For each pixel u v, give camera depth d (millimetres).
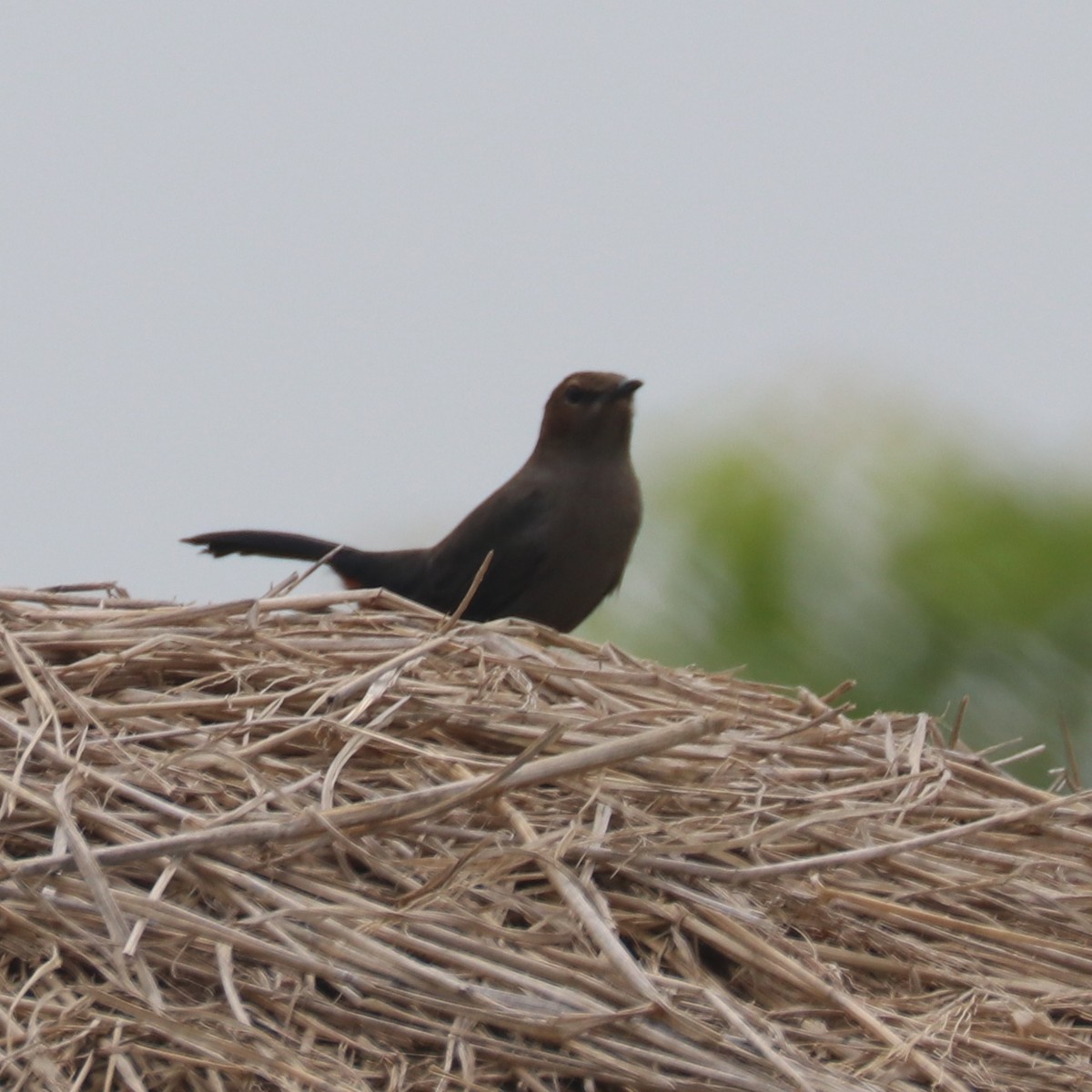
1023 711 17938
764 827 7078
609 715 7445
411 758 7094
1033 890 7199
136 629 7832
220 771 6859
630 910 6520
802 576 18516
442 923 6125
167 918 5887
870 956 6637
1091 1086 6168
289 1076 5559
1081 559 18141
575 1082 5801
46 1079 5387
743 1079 5684
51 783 6555
